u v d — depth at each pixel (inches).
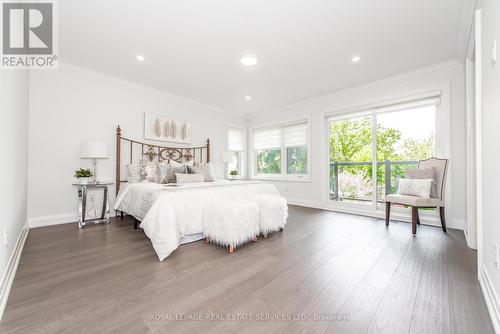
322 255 81.8
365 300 54.0
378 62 121.2
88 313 48.3
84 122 131.6
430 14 83.3
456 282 62.4
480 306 51.8
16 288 57.9
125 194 126.4
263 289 58.6
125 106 149.9
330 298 54.7
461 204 115.4
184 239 95.0
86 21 86.7
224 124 219.1
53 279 62.9
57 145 122.3
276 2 77.2
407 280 63.6
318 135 180.5
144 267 71.4
